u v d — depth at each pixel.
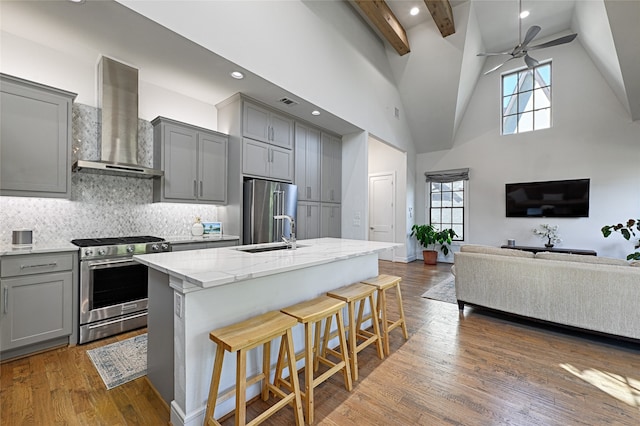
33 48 2.68
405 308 3.55
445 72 5.47
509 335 2.76
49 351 2.34
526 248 5.55
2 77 2.24
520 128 6.07
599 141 5.19
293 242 2.65
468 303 3.34
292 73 3.53
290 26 3.50
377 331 2.31
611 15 3.67
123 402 1.74
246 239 3.68
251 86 3.40
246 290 1.78
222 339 1.38
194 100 3.85
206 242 3.30
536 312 2.86
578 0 4.52
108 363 2.16
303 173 4.56
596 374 2.09
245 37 2.97
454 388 1.91
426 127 6.64
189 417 1.47
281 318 1.64
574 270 2.65
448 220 6.90
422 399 1.79
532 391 1.88
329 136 5.14
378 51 5.45
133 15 2.23
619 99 4.99
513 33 5.55
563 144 5.51
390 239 7.04
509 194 6.04
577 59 5.38
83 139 2.98
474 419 1.62
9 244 2.55
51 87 2.46
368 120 5.14
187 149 3.45
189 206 3.85
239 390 1.35
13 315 2.14
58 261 2.35
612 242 5.05
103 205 3.14
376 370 2.13
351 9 4.64
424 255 6.59
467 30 4.88
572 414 1.66
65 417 1.61
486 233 6.34
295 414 1.53
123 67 3.01
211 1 2.67
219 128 4.05
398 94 6.25
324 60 4.06
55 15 2.26
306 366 1.64
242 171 3.68
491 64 6.30
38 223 2.73
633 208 4.91
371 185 7.38
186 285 1.47
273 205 3.90
